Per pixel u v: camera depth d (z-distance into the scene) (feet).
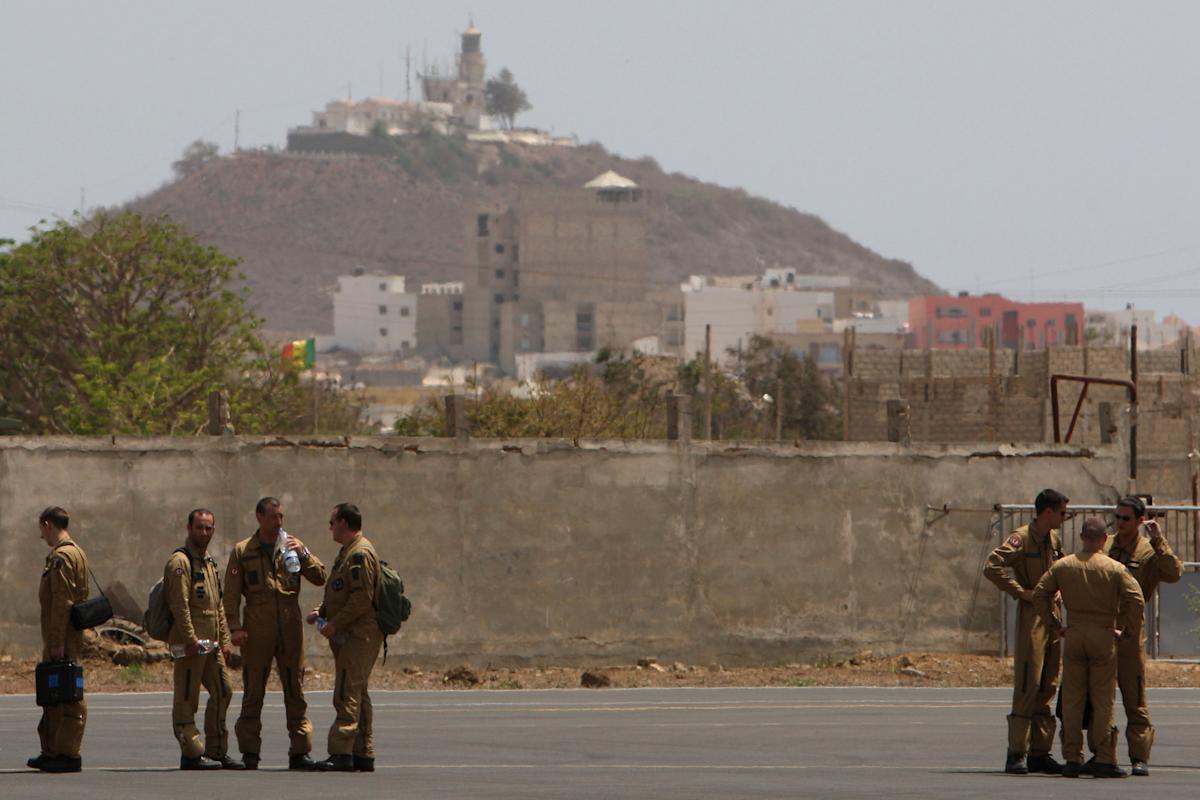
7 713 256.93
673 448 353.92
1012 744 186.39
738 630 354.33
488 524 344.49
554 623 345.92
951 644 363.76
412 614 339.77
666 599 351.46
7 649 323.98
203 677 185.98
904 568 363.15
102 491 329.93
